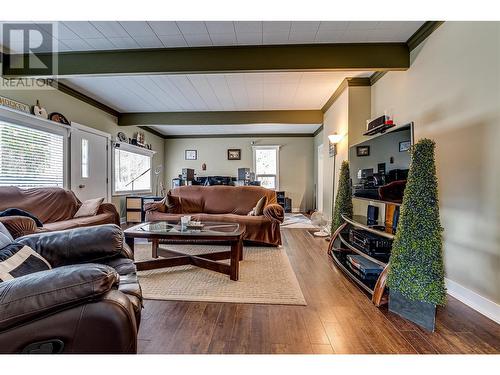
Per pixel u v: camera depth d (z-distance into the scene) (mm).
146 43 2869
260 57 2918
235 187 4539
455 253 2125
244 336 1570
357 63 2854
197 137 8344
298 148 8156
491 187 1812
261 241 3633
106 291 868
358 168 2980
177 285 2303
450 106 2209
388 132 2334
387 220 2594
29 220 2062
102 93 4488
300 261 3053
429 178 1756
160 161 8086
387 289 2010
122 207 5895
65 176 4062
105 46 2928
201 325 1688
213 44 2879
